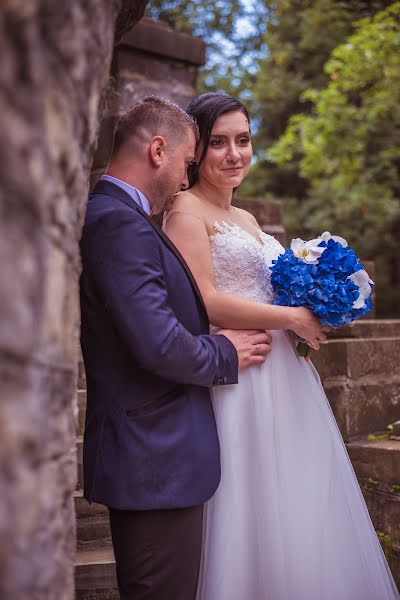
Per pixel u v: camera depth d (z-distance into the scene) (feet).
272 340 7.16
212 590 6.30
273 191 35.19
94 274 5.48
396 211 27.35
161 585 5.61
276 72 32.17
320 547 6.67
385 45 21.03
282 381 7.02
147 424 5.59
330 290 6.67
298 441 6.91
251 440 6.71
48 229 2.94
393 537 9.19
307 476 6.84
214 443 5.91
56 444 3.36
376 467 9.47
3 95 2.36
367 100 24.02
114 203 5.63
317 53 31.07
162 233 5.82
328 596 6.57
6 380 2.44
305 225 31.04
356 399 10.30
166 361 5.31
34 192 2.66
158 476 5.51
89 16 3.52
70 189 3.50
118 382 5.65
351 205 28.09
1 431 2.39
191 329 5.89
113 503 5.50
